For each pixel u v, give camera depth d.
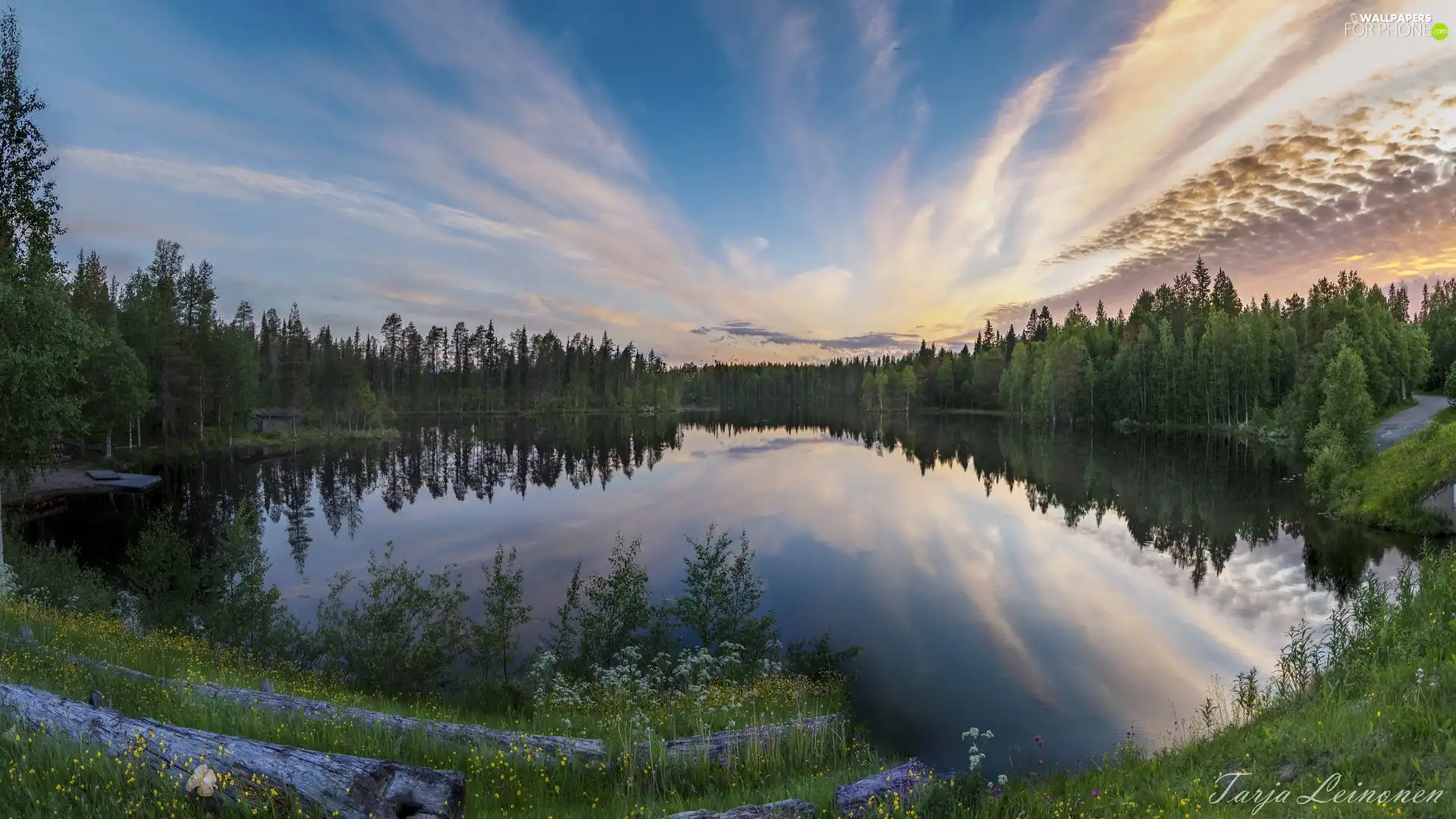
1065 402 96.81
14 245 21.34
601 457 72.94
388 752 7.74
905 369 162.38
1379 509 28.00
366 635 14.84
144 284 69.88
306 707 8.76
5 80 20.84
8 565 17.36
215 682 9.70
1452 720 5.88
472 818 6.20
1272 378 81.00
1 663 8.22
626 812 6.58
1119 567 25.36
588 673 14.80
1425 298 123.12
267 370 103.94
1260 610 19.64
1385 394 61.88
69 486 42.66
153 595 17.17
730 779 8.35
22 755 4.76
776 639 16.84
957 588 22.81
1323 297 94.81
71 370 22.14
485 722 11.26
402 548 29.97
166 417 61.81
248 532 17.11
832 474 55.59
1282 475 44.97
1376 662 8.91
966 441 84.12
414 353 157.62
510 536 32.34
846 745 10.30
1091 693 14.30
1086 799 6.85
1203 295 116.06
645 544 30.23
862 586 23.06
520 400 163.00
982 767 10.87
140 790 4.55
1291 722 7.55
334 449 79.50
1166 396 86.31
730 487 48.66
